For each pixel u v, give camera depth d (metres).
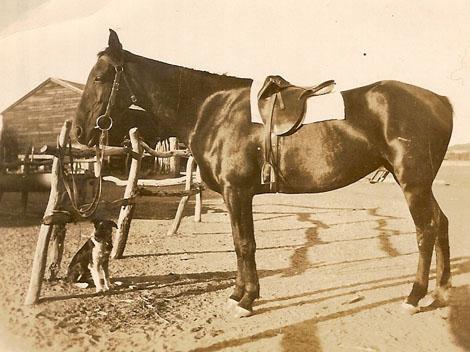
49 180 6.70
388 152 3.09
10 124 8.91
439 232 3.21
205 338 2.73
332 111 3.10
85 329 2.86
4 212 6.89
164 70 3.32
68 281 3.77
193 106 3.27
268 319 3.04
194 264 4.52
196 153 3.28
